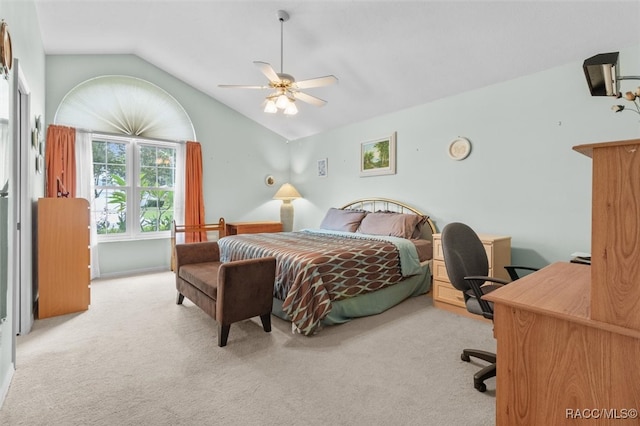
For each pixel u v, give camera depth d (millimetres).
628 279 836
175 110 4938
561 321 958
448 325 2676
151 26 3729
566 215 2877
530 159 3086
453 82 3459
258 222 5531
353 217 4398
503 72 3135
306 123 5406
